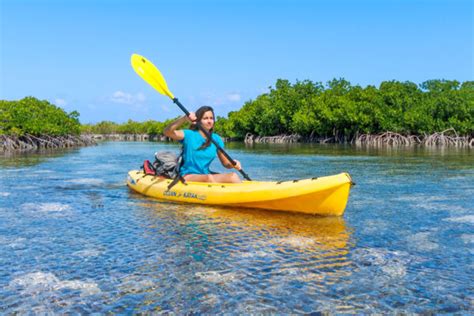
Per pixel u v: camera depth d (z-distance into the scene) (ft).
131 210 22.89
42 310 10.89
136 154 82.02
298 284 12.37
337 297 11.51
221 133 250.98
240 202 22.85
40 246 16.24
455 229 18.49
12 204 24.90
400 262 14.17
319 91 192.54
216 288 12.13
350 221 20.01
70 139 155.33
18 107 130.41
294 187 21.20
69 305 11.16
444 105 134.10
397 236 17.35
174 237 17.31
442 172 41.11
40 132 131.34
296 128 176.96
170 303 11.24
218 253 15.20
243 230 18.38
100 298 11.56
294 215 21.33
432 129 137.08
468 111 130.62
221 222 19.88
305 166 49.88
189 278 12.87
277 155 73.87
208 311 10.80
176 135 24.72
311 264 13.99
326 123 164.55
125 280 12.76
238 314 10.64
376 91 157.69
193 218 20.74
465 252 15.23
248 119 209.46
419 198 26.21
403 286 12.21
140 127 361.30
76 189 30.78
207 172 26.08
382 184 32.45
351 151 88.89
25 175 40.57
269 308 10.92
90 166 51.85
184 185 25.36
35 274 13.29
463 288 12.04
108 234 17.88
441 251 15.35
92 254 15.20
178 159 25.82
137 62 27.84
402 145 136.36
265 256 14.82
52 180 36.27
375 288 12.08
